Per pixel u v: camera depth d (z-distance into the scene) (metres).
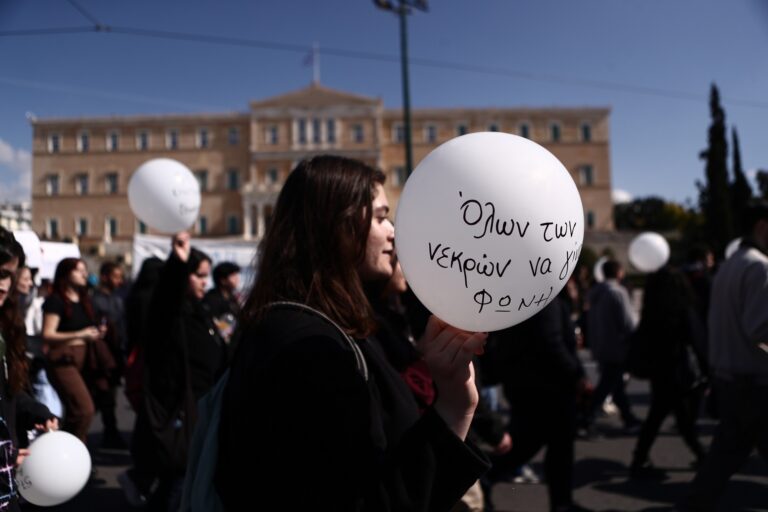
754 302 3.07
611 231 56.34
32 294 4.80
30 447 2.45
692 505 3.37
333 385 1.12
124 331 7.70
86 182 57.03
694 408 5.00
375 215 1.59
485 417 3.17
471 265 1.16
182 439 3.46
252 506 1.17
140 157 57.22
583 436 6.26
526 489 4.68
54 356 4.61
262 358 1.19
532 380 3.70
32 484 2.38
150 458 3.44
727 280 3.29
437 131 57.56
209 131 57.59
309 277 1.39
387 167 57.03
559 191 1.18
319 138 56.25
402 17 15.62
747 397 3.18
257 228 55.50
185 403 3.50
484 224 1.14
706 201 37.69
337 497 1.07
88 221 56.69
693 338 4.73
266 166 56.25
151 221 3.79
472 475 1.16
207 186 57.25
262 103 56.31
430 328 1.36
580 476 4.96
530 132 57.84
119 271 8.00
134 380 3.95
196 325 3.79
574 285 8.39
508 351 3.81
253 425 1.16
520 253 1.15
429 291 1.23
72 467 2.43
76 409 4.59
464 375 1.25
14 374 2.29
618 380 6.42
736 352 3.22
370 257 1.58
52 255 6.07
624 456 5.53
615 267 6.45
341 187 1.44
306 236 1.40
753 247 3.27
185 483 1.46
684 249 43.06
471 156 1.17
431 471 1.14
